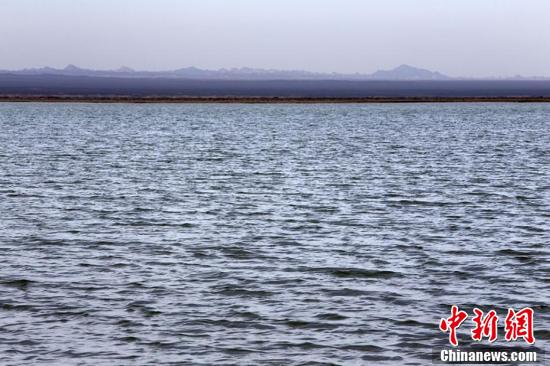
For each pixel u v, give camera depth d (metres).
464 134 134.88
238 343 25.09
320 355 24.20
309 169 75.00
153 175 69.75
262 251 37.97
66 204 52.22
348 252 37.81
